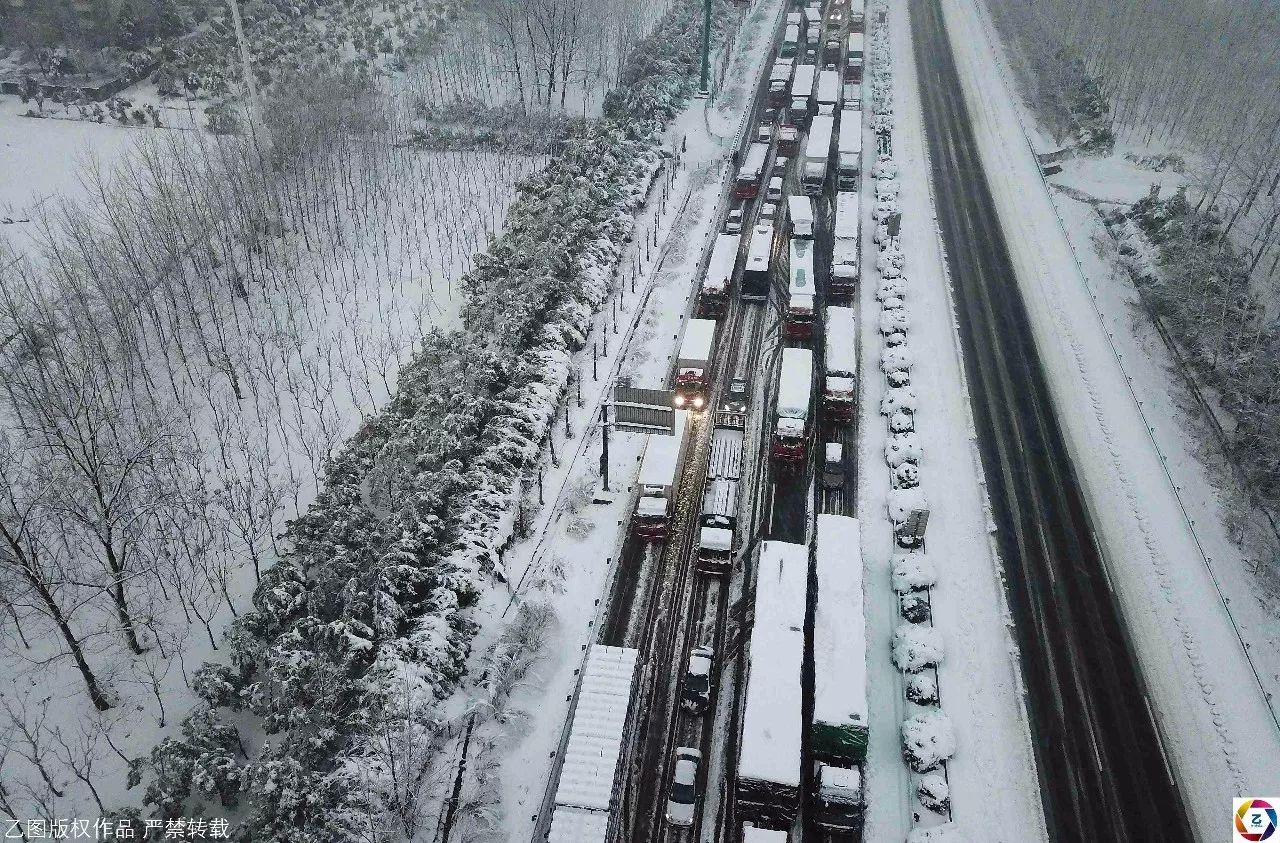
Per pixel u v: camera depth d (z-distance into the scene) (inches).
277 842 1202.6
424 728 1384.1
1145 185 3262.8
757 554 1807.3
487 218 2878.9
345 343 2285.9
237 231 2571.4
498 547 1780.3
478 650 1599.4
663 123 3592.5
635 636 1646.2
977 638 1649.9
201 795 1285.7
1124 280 2753.4
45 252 2144.4
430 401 1951.3
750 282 2578.7
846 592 1565.0
